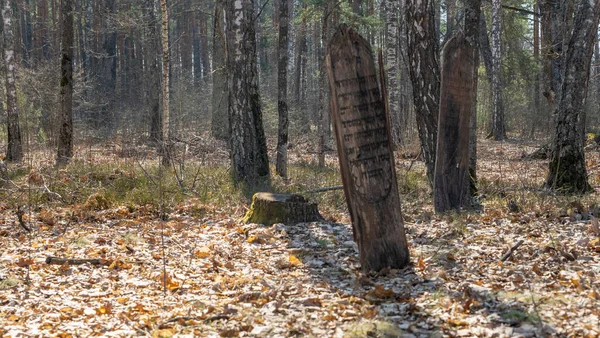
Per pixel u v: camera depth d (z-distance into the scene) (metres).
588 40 10.00
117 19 19.70
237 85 12.50
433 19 9.88
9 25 16.67
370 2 30.44
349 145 5.53
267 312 4.66
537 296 4.53
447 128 8.30
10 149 16.44
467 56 7.99
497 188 10.60
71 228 8.64
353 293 5.14
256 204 8.58
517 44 29.89
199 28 47.25
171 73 28.25
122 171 12.40
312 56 41.66
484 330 3.95
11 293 5.41
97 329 4.48
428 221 8.20
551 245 6.15
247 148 12.51
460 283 5.19
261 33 37.97
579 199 8.98
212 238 7.83
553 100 20.41
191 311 4.87
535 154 17.48
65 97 15.61
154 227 8.66
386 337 4.01
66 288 5.62
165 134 14.88
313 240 7.38
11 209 10.09
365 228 5.67
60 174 11.84
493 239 6.76
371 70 5.47
